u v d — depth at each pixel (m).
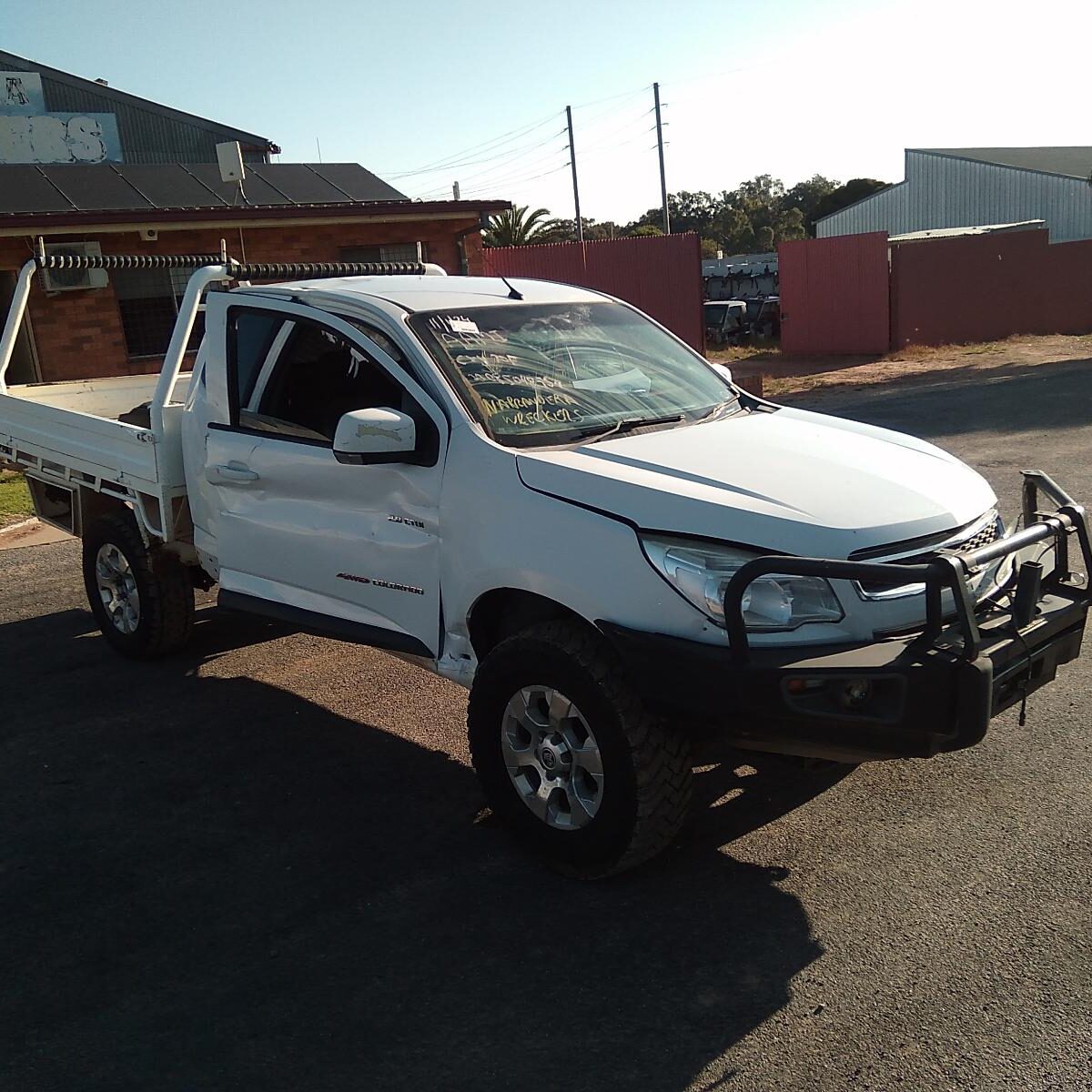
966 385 16.66
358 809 4.29
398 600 4.26
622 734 3.38
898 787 4.18
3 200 15.56
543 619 3.88
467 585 3.91
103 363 15.77
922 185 44.03
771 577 3.27
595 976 3.14
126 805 4.41
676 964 3.18
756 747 3.33
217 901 3.65
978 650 3.12
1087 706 4.79
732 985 3.07
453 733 5.01
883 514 3.43
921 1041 2.79
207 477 5.08
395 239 17.84
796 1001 2.98
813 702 3.13
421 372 4.14
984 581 3.61
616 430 4.16
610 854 3.51
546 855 3.73
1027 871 3.53
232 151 16.28
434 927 3.44
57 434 6.41
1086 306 26.06
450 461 3.96
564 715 3.57
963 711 3.08
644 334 5.05
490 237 36.19
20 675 6.03
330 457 4.42
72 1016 3.08
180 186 17.38
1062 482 8.88
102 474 5.95
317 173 19.11
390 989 3.13
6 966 3.33
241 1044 2.93
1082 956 3.08
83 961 3.34
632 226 78.88
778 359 24.92
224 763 4.79
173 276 16.22
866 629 3.29
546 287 5.15
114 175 17.23
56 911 3.64
